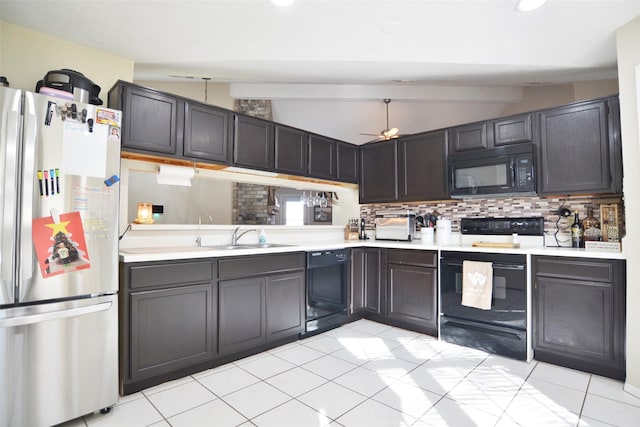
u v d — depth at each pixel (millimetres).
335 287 3416
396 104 5324
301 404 1965
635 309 2104
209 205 6207
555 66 2912
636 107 2107
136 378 2064
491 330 2773
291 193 6098
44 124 1710
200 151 2691
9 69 2158
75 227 1787
